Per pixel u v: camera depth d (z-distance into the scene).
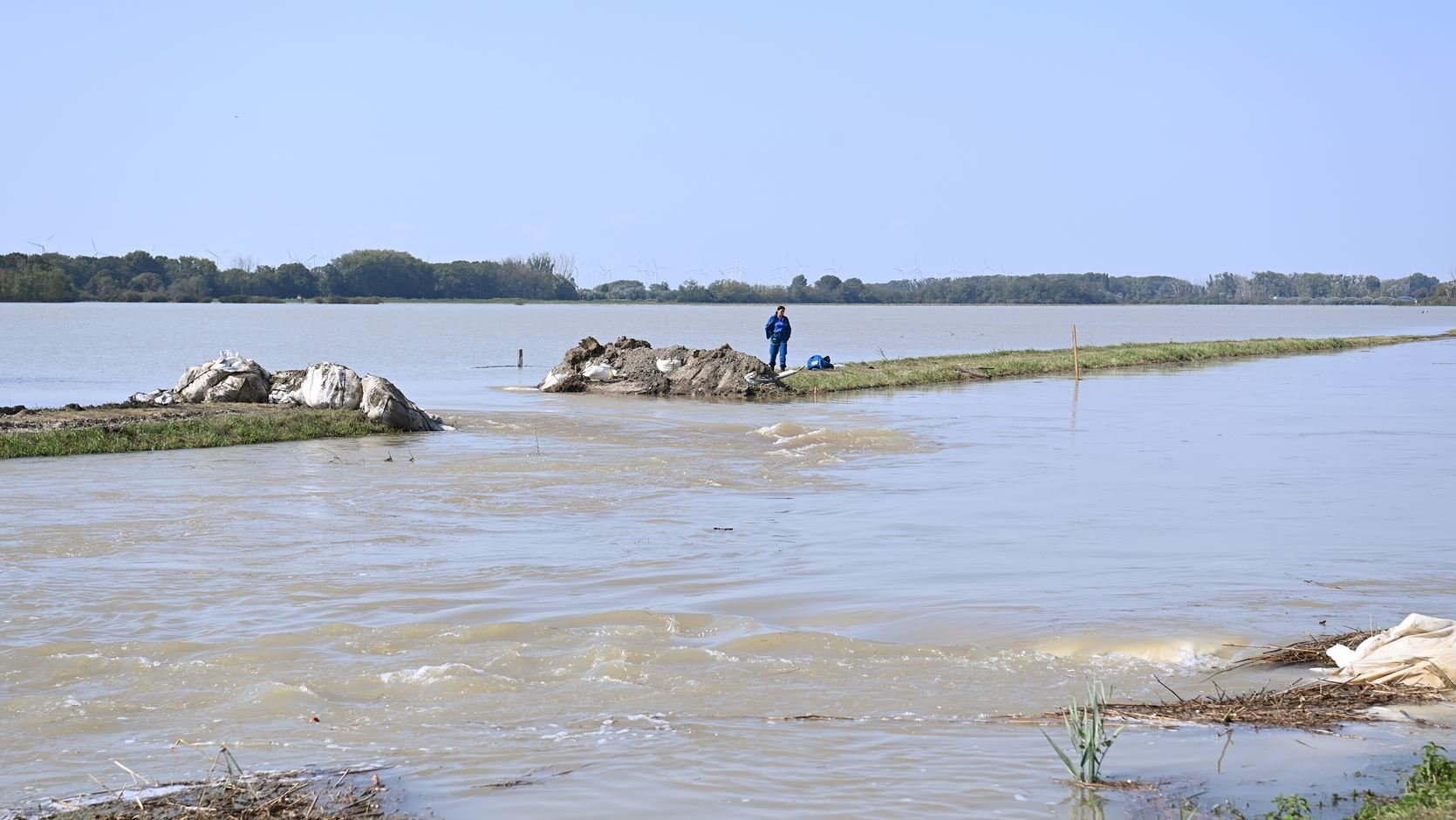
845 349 83.25
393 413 27.84
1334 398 38.00
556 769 7.39
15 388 43.97
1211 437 27.02
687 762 7.48
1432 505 17.86
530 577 13.25
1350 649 9.83
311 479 20.39
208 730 8.41
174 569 13.61
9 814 6.80
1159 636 10.58
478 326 134.25
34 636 10.87
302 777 7.31
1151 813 6.55
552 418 30.97
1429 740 7.75
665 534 15.77
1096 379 46.97
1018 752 7.64
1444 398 37.91
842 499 18.62
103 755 7.95
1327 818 6.39
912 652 10.20
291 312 196.75
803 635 10.63
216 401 30.30
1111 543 15.07
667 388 39.66
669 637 10.77
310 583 12.94
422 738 8.12
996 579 12.99
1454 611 11.50
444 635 10.79
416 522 16.61
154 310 198.12
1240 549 14.62
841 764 7.40
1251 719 8.31
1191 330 134.50
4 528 16.02
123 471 21.19
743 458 23.39
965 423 30.03
